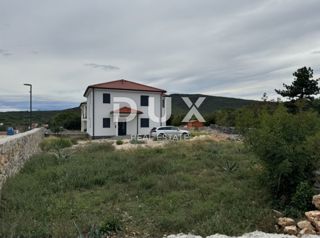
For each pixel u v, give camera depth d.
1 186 7.46
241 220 5.98
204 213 6.28
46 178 9.15
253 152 7.58
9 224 5.28
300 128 7.08
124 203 7.16
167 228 5.70
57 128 41.53
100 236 5.03
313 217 5.66
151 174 9.97
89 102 37.94
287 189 7.16
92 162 12.12
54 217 6.05
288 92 27.52
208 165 11.52
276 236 5.00
